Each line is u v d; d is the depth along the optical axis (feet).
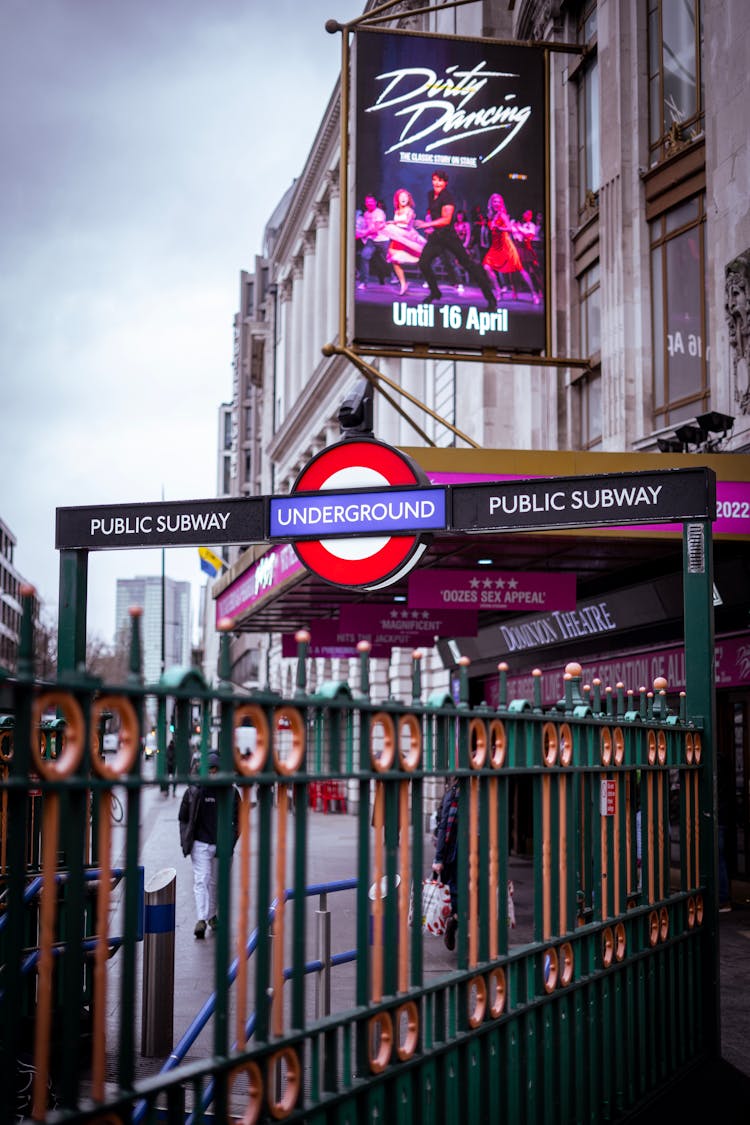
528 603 46.42
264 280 356.79
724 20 47.09
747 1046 22.43
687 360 52.42
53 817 8.09
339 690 11.10
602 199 58.85
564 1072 15.25
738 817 49.57
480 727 13.44
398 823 12.02
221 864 9.71
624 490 20.10
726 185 46.47
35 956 20.11
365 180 51.26
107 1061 21.57
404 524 21.27
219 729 9.61
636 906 17.98
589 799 16.60
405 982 11.90
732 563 42.78
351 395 30.73
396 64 52.06
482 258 51.80
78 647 22.47
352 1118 11.17
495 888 13.76
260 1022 9.99
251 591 58.03
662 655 52.44
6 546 444.14
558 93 65.87
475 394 76.79
